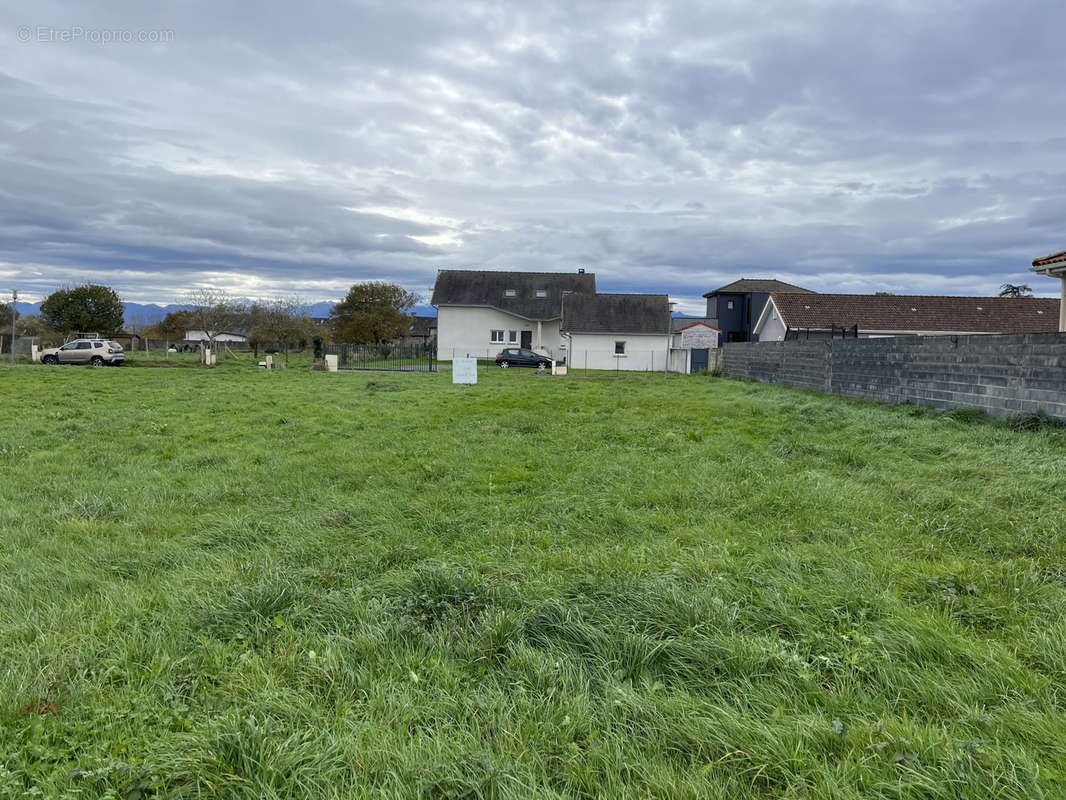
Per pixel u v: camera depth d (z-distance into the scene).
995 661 2.60
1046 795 1.85
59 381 20.22
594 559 3.97
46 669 2.66
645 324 38.66
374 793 1.96
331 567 3.98
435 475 6.74
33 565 3.98
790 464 6.97
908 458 7.17
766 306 35.28
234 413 12.37
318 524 4.94
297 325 49.47
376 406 13.89
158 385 19.31
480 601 3.34
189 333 70.06
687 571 3.73
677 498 5.61
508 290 43.22
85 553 4.25
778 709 2.33
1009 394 9.73
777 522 4.82
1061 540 4.18
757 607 3.22
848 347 15.47
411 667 2.70
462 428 10.28
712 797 1.92
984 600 3.25
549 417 11.69
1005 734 2.16
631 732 2.29
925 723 2.27
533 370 33.91
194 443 8.88
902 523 4.65
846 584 3.45
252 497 5.86
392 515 5.15
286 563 4.06
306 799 1.95
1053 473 5.95
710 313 49.91
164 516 5.21
